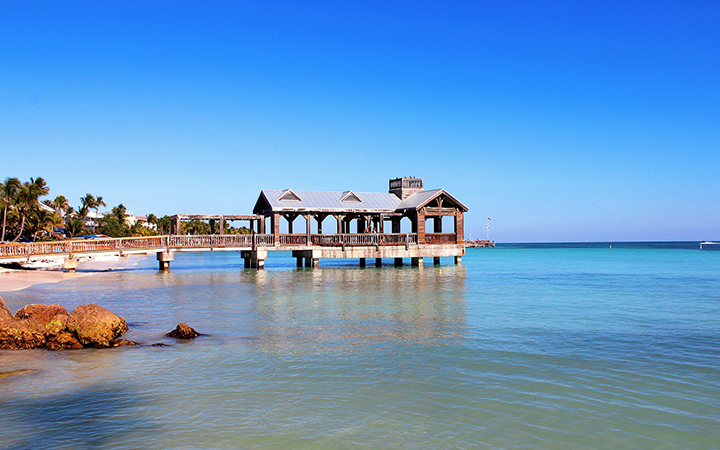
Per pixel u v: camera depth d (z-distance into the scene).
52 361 14.55
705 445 9.08
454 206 55.09
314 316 22.05
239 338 17.45
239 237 50.34
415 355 15.09
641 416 10.35
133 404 11.00
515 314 22.69
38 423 10.00
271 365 13.97
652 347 16.16
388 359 14.63
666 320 21.14
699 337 17.69
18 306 25.02
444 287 34.47
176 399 11.29
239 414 10.41
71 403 11.09
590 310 23.88
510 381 12.57
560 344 16.55
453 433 9.52
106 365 14.08
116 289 32.81
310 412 10.52
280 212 50.62
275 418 10.20
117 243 48.19
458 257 55.34
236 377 12.88
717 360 14.54
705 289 33.91
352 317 21.81
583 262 75.88
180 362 14.33
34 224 82.12
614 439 9.30
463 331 18.70
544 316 22.12
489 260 86.06
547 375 13.08
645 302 26.92
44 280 39.28
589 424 9.96
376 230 58.78
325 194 54.56
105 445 9.00
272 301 26.92
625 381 12.59
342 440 9.20
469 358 14.75
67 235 107.88
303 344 16.52
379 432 9.55
